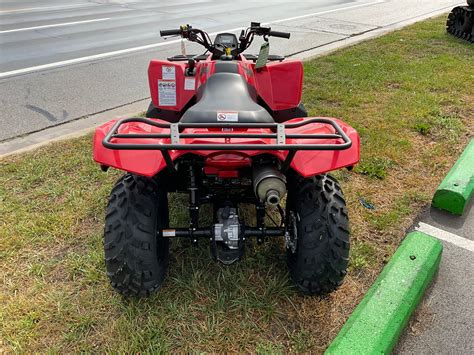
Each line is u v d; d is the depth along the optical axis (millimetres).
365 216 3531
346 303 2705
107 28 10852
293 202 2561
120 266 2418
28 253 3088
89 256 3033
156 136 2043
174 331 2480
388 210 3619
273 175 2146
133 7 14555
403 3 16609
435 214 3621
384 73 7066
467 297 2781
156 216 2490
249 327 2520
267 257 3055
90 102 6031
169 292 2740
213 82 2896
